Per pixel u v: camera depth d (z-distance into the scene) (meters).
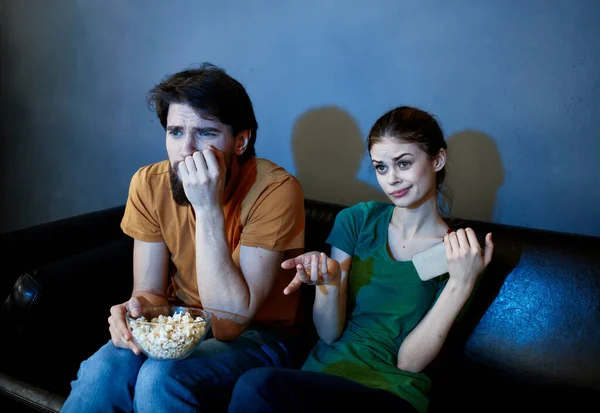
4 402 1.22
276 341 1.26
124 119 1.92
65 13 1.92
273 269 1.22
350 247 1.26
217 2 1.73
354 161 1.66
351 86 1.63
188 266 1.31
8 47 2.02
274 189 1.23
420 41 1.53
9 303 1.25
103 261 1.42
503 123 1.49
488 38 1.47
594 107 1.41
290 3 1.64
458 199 1.57
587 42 1.39
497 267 1.26
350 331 1.21
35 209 2.13
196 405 1.04
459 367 1.27
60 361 1.29
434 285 1.18
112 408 1.08
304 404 0.96
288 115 1.72
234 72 1.75
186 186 1.15
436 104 1.55
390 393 1.04
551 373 1.19
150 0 1.80
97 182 2.01
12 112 2.07
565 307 1.19
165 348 1.03
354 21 1.59
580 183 1.45
